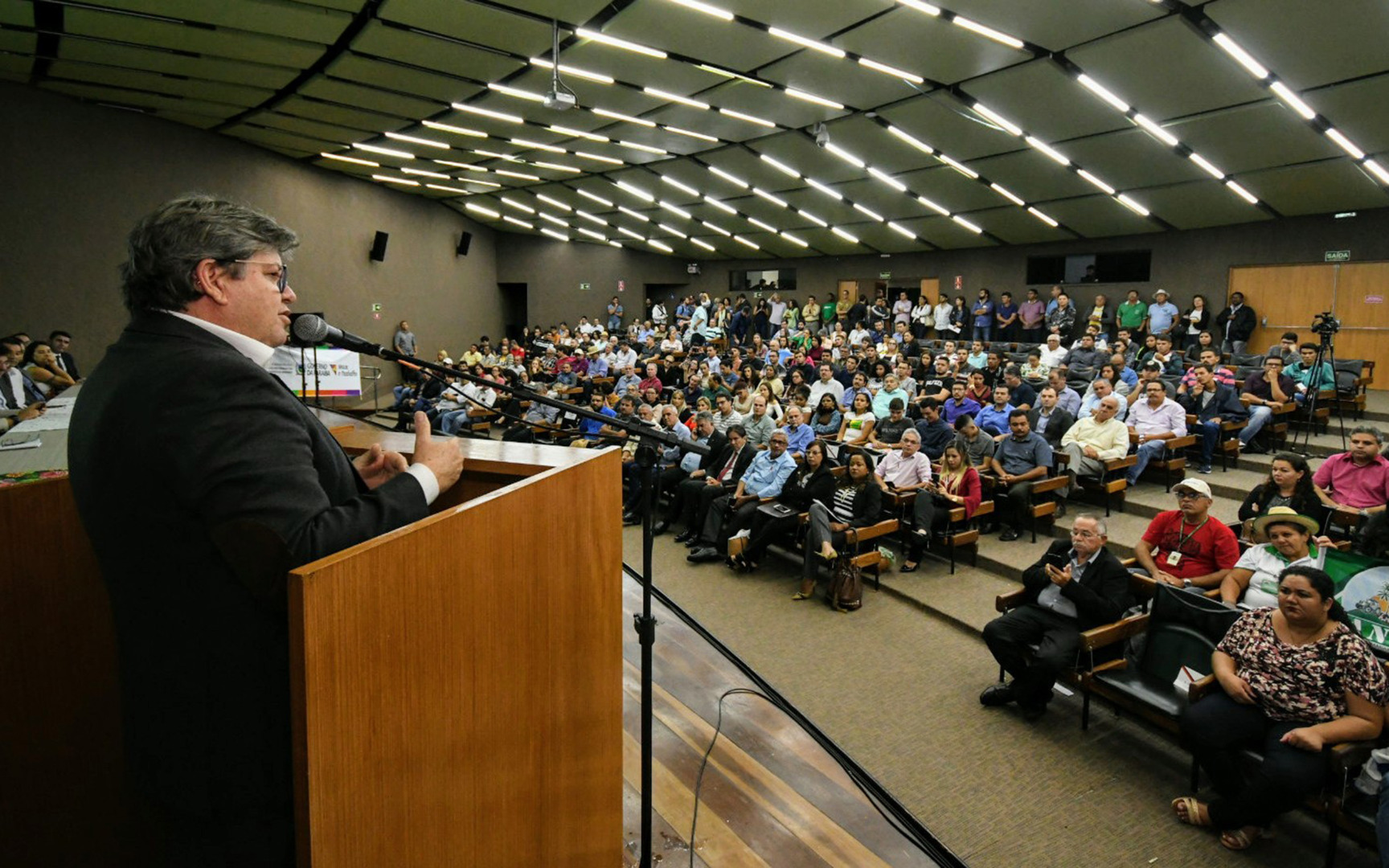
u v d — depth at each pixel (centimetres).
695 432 737
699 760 269
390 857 68
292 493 68
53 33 693
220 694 71
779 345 1386
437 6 680
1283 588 284
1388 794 248
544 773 96
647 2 677
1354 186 969
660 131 1122
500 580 84
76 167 912
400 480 81
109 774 111
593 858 112
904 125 1013
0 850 101
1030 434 607
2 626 100
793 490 595
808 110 994
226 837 73
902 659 447
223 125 1052
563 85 773
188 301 78
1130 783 330
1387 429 774
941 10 674
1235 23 652
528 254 2172
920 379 1066
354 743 62
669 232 1984
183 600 70
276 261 85
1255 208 1107
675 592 559
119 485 70
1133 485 663
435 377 162
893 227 1531
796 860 215
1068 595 374
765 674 429
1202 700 308
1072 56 754
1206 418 705
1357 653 272
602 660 114
